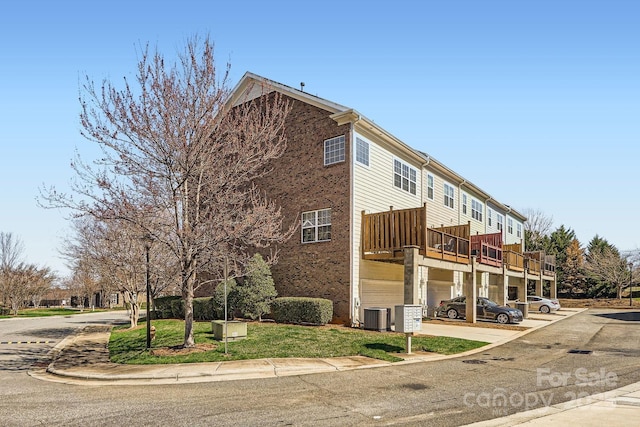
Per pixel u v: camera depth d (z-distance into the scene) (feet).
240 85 79.41
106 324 98.22
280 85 75.15
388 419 23.63
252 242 47.52
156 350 45.65
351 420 23.48
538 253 129.39
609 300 151.53
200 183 44.83
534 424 22.25
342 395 29.04
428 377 34.88
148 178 43.06
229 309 68.33
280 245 72.84
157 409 25.88
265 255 74.49
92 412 25.38
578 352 47.98
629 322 83.87
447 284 92.53
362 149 69.21
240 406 26.35
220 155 46.03
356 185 66.74
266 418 23.85
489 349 49.60
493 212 126.31
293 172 72.79
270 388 31.22
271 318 69.82
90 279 134.00
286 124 74.54
